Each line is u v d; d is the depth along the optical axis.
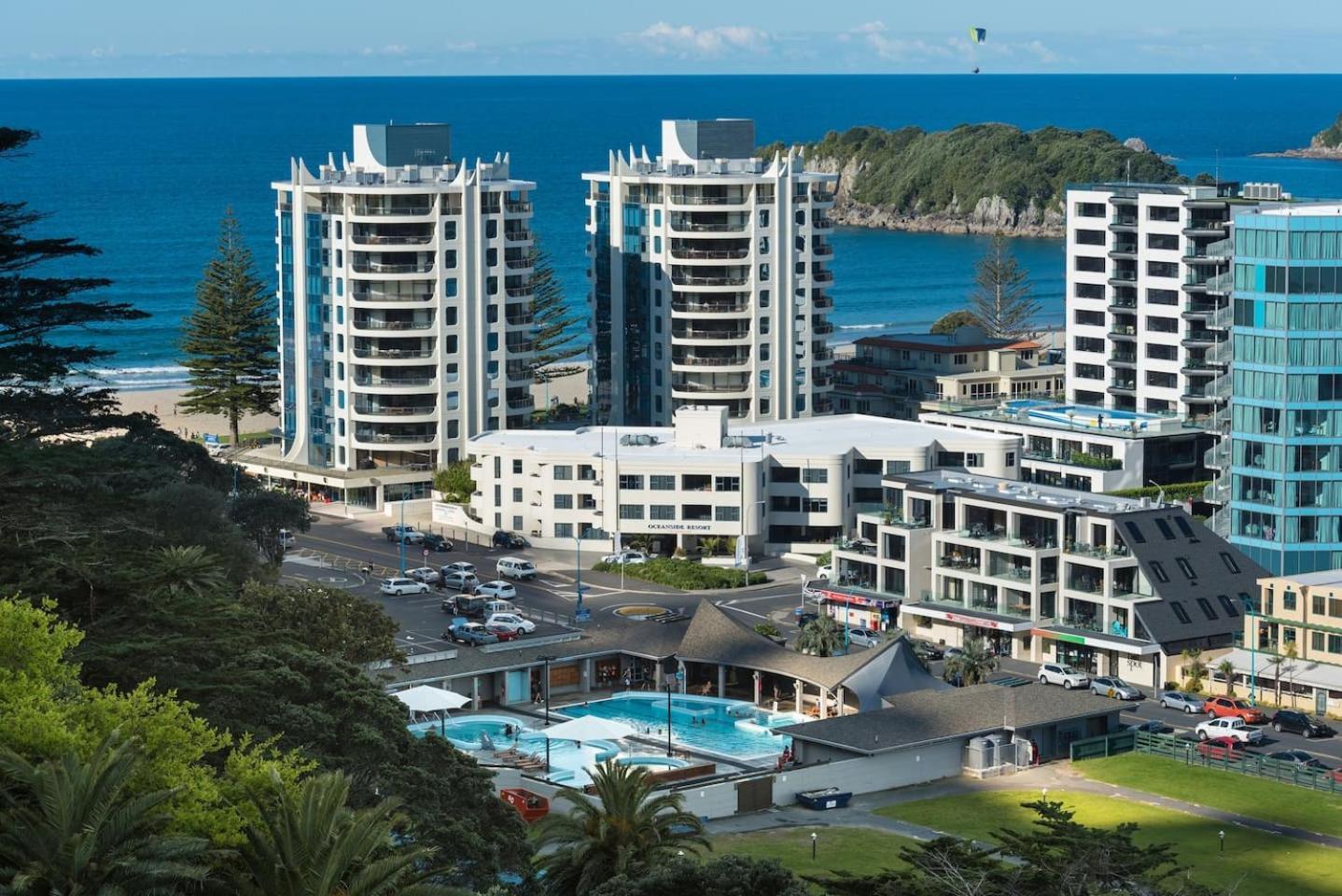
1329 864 147.62
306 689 116.69
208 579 119.19
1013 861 138.62
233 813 82.12
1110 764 174.75
